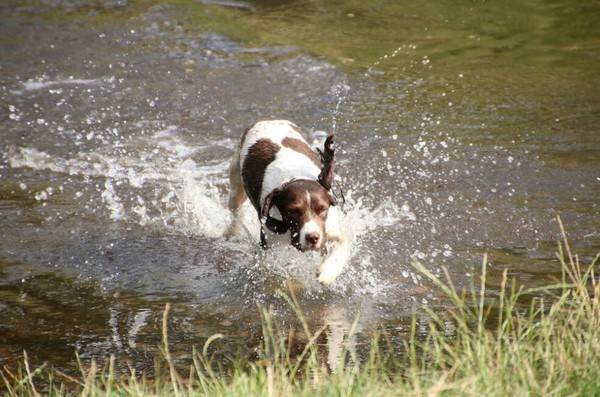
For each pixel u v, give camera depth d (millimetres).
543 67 14320
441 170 10422
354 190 9930
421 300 7375
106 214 9594
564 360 5113
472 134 11547
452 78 13914
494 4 17891
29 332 7047
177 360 6492
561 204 9297
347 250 7836
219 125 12297
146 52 15609
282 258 8227
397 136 11586
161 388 5812
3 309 7473
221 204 9836
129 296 7734
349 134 11711
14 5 18438
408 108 12664
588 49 15156
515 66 14414
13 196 10055
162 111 12898
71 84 14125
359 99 13102
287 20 17188
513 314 6918
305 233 7418
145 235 9094
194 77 14297
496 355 5367
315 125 12102
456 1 18109
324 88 13617
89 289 7883
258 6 18141
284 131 8797
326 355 6457
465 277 7766
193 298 7664
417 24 16828
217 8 18062
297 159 8242
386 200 9641
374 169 10508
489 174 10227
